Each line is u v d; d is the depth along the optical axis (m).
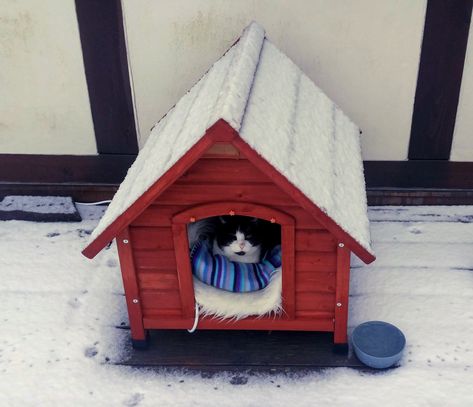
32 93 3.07
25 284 2.74
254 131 1.91
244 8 2.85
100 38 2.93
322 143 2.33
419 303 2.53
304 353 2.34
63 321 2.53
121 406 2.15
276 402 2.14
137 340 2.36
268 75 2.37
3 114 3.12
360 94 2.98
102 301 2.62
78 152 3.20
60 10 2.88
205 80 2.56
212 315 2.31
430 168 3.10
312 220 2.07
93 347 2.40
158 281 2.26
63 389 2.23
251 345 2.39
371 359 2.22
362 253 2.03
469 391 2.14
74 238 3.03
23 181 3.28
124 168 3.22
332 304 2.24
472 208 3.14
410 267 2.74
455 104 2.95
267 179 2.00
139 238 2.17
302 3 2.82
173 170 1.91
